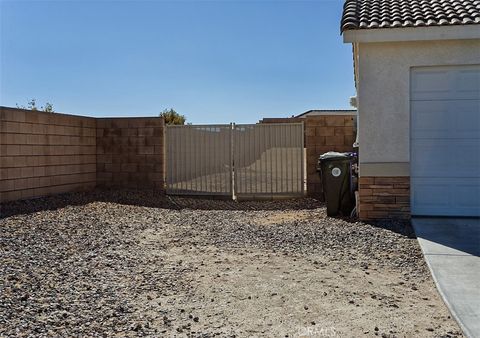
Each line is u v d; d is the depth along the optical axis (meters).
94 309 4.97
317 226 9.48
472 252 7.09
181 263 6.86
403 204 9.58
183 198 14.37
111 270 6.45
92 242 8.12
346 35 9.42
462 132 9.62
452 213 9.69
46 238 8.26
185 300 5.31
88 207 11.82
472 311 4.87
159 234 8.98
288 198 14.05
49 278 5.96
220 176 14.43
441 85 9.63
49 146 13.03
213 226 9.87
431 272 6.22
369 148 9.67
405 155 9.58
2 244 7.63
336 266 6.66
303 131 13.99
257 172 14.22
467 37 9.10
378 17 9.78
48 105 24.47
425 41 9.45
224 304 5.18
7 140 11.42
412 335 4.38
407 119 9.57
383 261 6.90
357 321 4.70
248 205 13.36
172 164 14.84
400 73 9.58
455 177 9.66
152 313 4.91
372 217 9.69
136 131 15.01
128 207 12.38
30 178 12.27
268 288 5.71
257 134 14.23
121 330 4.46
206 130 14.52
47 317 4.70
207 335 4.38
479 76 9.51
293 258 7.11
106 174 15.25
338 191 10.59
